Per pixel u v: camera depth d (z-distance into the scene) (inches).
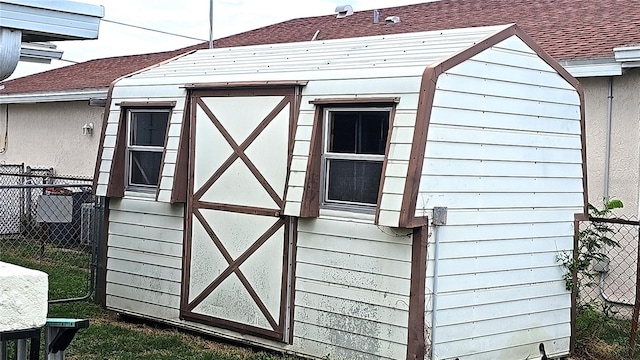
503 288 282.4
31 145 745.0
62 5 199.2
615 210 386.9
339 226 273.7
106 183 363.6
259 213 299.6
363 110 268.1
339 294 273.3
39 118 735.1
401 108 254.4
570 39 431.8
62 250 552.4
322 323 278.4
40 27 197.2
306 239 284.5
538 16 515.5
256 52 351.3
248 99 306.7
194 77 335.9
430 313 254.7
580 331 327.3
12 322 93.2
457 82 259.8
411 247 252.5
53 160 717.3
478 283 271.9
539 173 296.2
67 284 434.3
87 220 552.1
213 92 321.4
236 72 323.6
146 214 351.6
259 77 305.6
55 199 488.7
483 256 273.4
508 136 281.3
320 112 280.8
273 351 297.3
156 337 323.3
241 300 306.0
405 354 252.7
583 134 316.2
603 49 395.2
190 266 328.8
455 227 261.7
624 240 382.3
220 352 300.4
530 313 294.5
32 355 110.2
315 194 280.4
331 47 320.8
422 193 249.0
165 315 341.4
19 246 563.2
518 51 285.1
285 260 290.0
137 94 357.1
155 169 350.0
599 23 452.4
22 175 568.7
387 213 249.3
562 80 305.3
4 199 624.7
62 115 707.4
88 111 677.9
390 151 253.4
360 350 266.4
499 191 278.5
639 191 378.6
